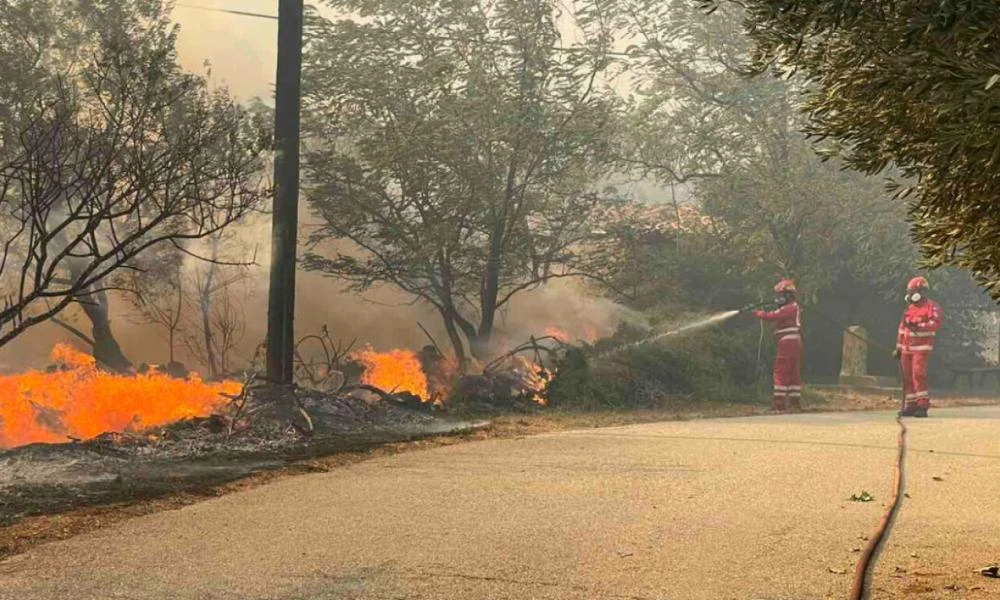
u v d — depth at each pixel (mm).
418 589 5504
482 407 15781
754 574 5875
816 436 12750
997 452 11289
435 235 17547
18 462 9398
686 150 23578
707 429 13695
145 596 5312
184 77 12695
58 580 5629
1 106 12938
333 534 6852
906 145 5648
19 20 14672
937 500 8297
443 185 18172
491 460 10461
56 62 15242
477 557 6227
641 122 23172
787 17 5477
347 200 17859
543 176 18781
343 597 5336
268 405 12445
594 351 18969
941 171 5281
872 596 5434
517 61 18531
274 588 5488
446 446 11703
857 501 8211
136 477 9016
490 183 18156
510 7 18359
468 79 18312
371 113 18344
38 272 9812
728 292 23828
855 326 24906
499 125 18078
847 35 5547
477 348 18531
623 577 5789
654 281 20594
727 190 23234
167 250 17156
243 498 8219
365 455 10820
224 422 12047
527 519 7391
